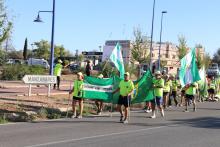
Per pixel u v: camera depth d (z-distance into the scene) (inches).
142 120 709.3
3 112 684.1
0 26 937.5
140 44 2313.0
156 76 779.4
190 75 969.5
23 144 446.9
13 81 1365.7
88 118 717.9
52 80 951.0
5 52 1269.7
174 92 1031.6
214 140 512.4
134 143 473.7
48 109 756.0
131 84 665.6
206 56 2972.4
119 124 645.3
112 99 791.1
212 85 1286.9
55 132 540.7
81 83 723.4
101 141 480.4
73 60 3154.5
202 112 891.4
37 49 4001.0
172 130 594.6
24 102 815.1
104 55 1781.5
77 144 455.5
